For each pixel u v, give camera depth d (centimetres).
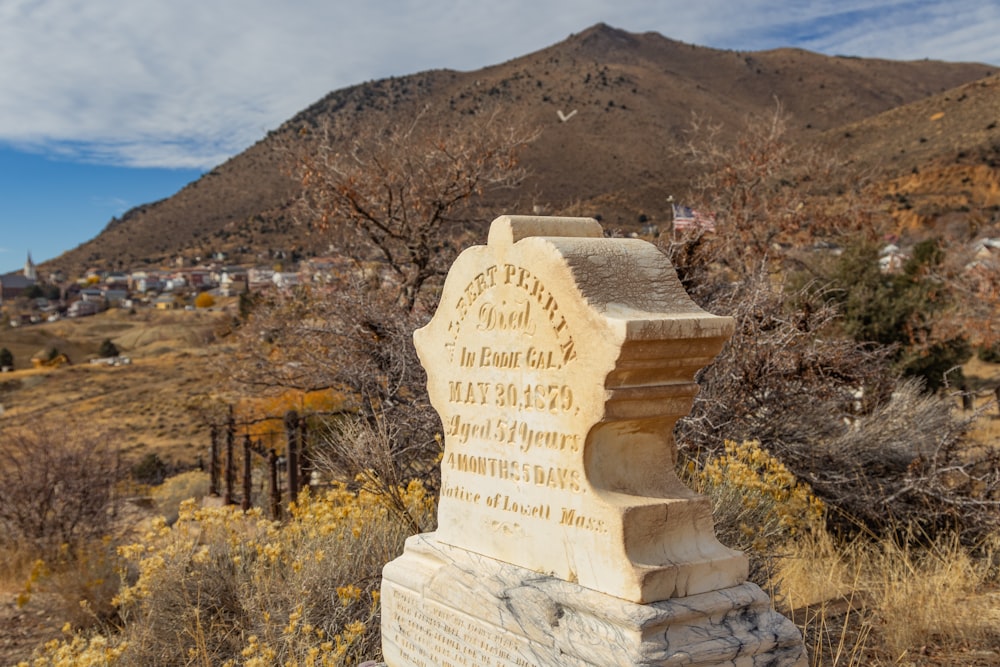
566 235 463
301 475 1064
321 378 1030
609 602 383
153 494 1434
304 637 554
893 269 1864
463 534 489
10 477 1015
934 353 1543
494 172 1302
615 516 386
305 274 1248
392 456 768
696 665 364
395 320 957
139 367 6022
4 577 952
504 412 456
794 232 1592
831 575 697
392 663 523
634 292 411
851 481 838
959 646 584
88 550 944
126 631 657
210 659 588
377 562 626
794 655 385
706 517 407
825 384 853
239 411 1433
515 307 445
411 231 1229
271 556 621
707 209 1474
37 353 7625
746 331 844
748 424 832
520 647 421
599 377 390
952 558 727
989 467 848
